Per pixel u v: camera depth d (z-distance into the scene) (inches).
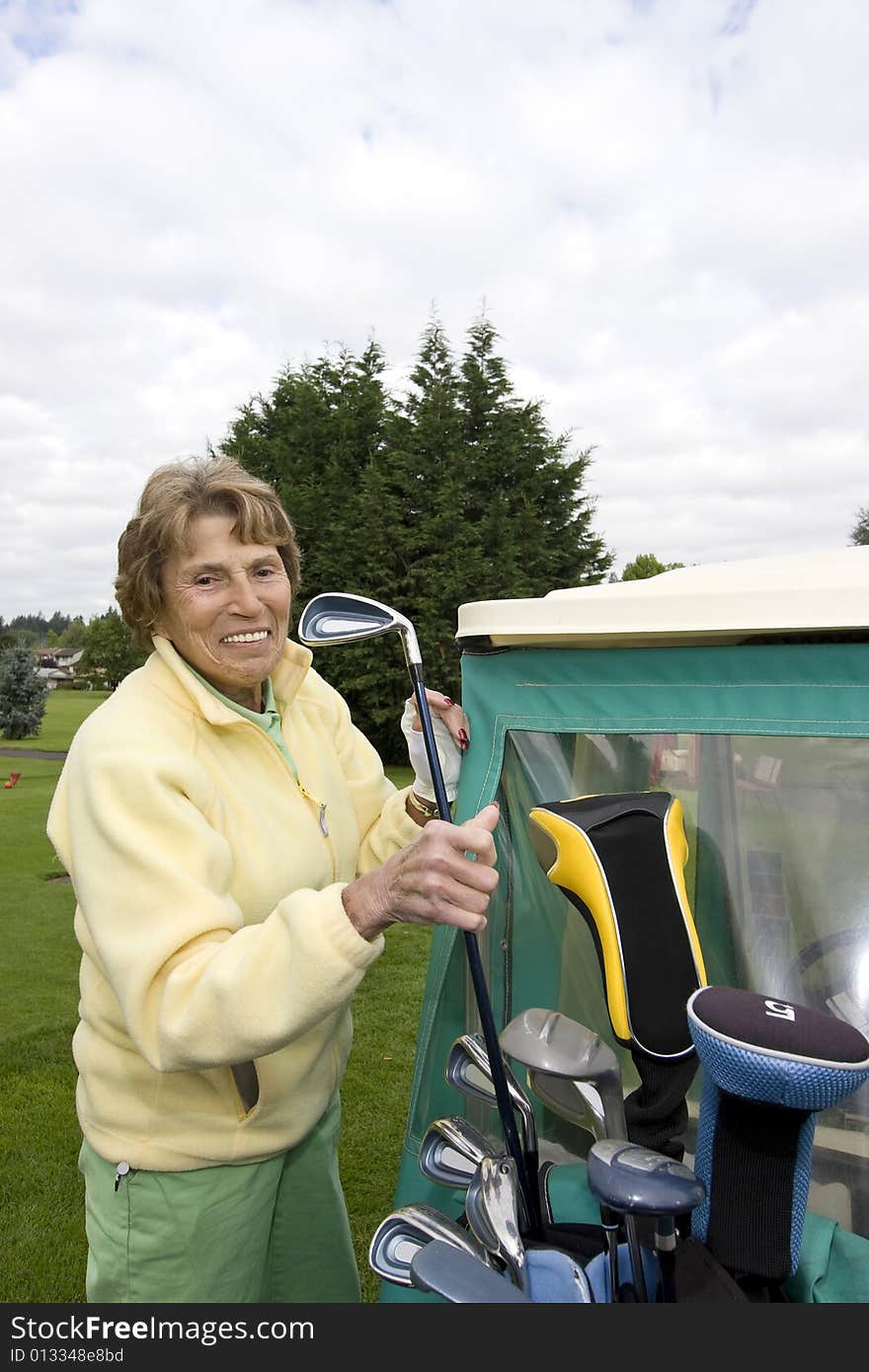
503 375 697.0
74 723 1109.7
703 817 48.7
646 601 45.9
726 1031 35.6
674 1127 44.9
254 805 56.6
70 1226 100.7
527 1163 45.3
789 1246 38.0
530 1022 43.1
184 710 56.2
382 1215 102.7
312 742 64.8
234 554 54.8
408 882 42.8
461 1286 35.4
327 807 62.7
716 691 46.9
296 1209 63.8
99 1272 56.5
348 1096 131.1
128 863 48.3
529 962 54.5
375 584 609.0
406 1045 148.9
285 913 45.6
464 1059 50.9
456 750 63.1
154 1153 54.4
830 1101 34.4
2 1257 95.3
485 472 651.5
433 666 585.6
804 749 45.0
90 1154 57.7
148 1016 47.4
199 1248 55.4
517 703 54.0
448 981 57.3
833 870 44.5
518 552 612.1
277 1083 55.4
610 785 51.3
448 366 708.7
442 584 593.0
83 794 50.5
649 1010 43.8
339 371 737.0
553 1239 44.3
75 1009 162.6
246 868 55.0
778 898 46.2
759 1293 39.0
